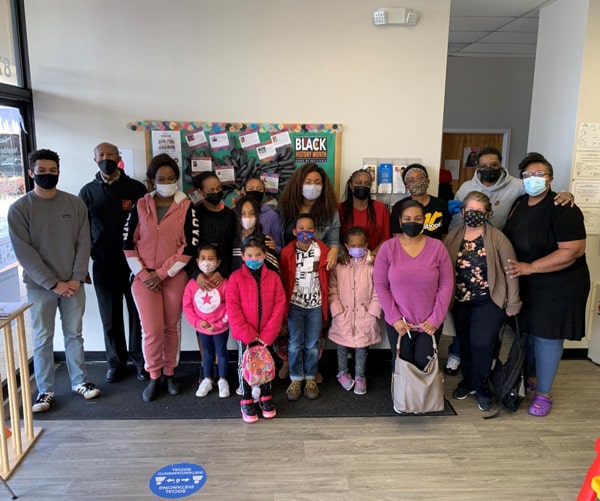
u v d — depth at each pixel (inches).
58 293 105.0
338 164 130.4
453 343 130.6
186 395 116.7
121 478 86.2
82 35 123.3
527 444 97.9
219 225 113.7
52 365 110.4
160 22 123.3
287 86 127.0
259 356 103.6
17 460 89.4
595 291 136.9
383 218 124.5
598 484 67.9
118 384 122.3
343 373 122.0
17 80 124.4
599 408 112.9
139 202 110.5
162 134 127.0
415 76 127.7
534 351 111.2
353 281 116.3
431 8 124.7
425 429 103.1
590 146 130.6
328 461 91.5
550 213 102.8
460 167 243.1
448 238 109.8
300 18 124.3
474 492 83.2
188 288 112.1
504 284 105.1
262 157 129.3
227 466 89.7
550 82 142.0
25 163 127.0
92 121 126.9
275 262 108.8
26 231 101.9
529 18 161.9
